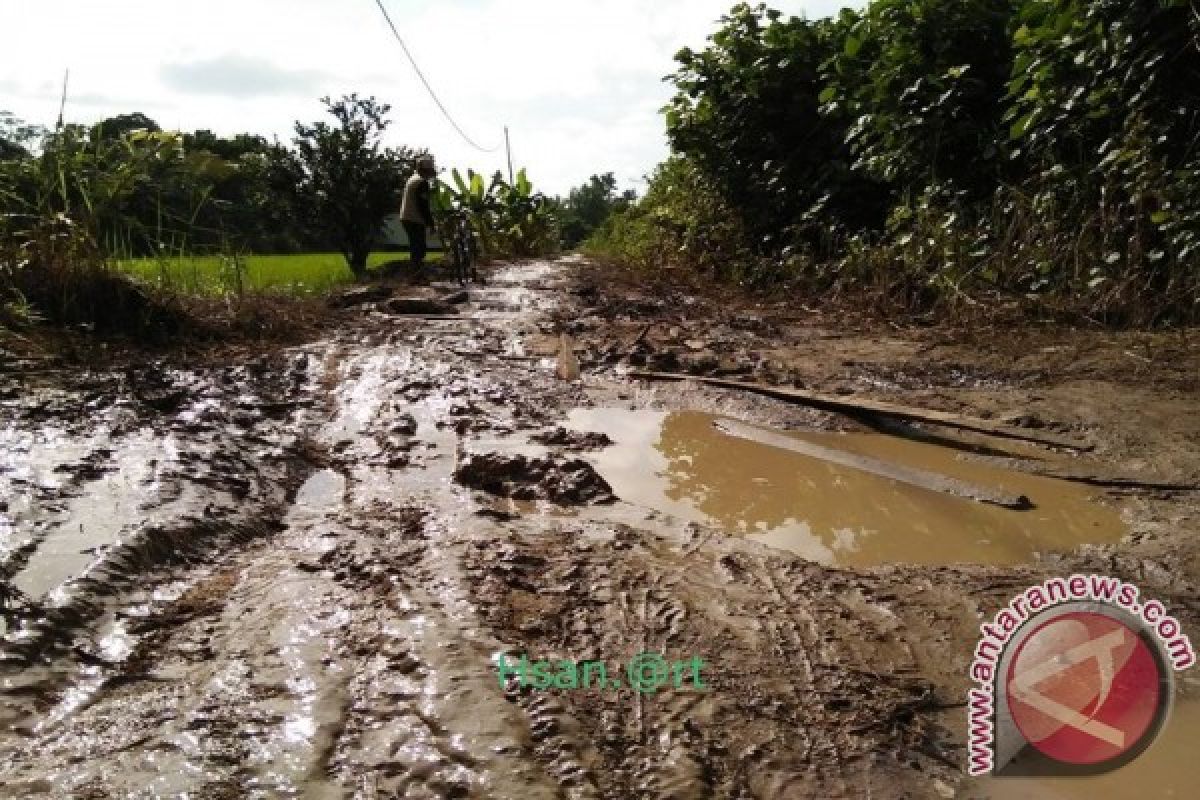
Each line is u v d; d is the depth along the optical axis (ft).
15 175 20.26
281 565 9.73
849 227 35.35
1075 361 19.72
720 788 6.48
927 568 10.53
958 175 30.35
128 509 10.66
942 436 16.16
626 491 13.48
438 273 40.09
